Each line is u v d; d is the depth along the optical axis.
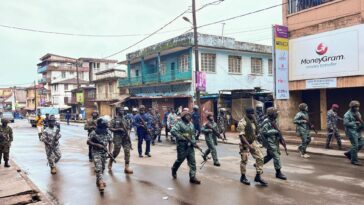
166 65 31.73
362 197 6.64
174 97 28.59
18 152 15.09
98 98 47.62
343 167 9.74
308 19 16.16
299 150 11.77
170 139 19.25
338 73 14.84
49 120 10.01
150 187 7.81
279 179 8.30
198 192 7.27
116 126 9.65
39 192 7.51
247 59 30.22
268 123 8.38
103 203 6.65
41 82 75.00
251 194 6.99
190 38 26.62
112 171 9.85
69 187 8.09
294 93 17.66
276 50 16.67
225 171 9.54
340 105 16.28
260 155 7.86
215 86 28.02
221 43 28.06
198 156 12.48
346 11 14.46
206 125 10.56
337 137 12.59
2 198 6.95
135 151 14.31
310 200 6.48
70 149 15.71
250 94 23.45
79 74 72.62
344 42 14.52
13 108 96.69
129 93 37.88
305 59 16.36
